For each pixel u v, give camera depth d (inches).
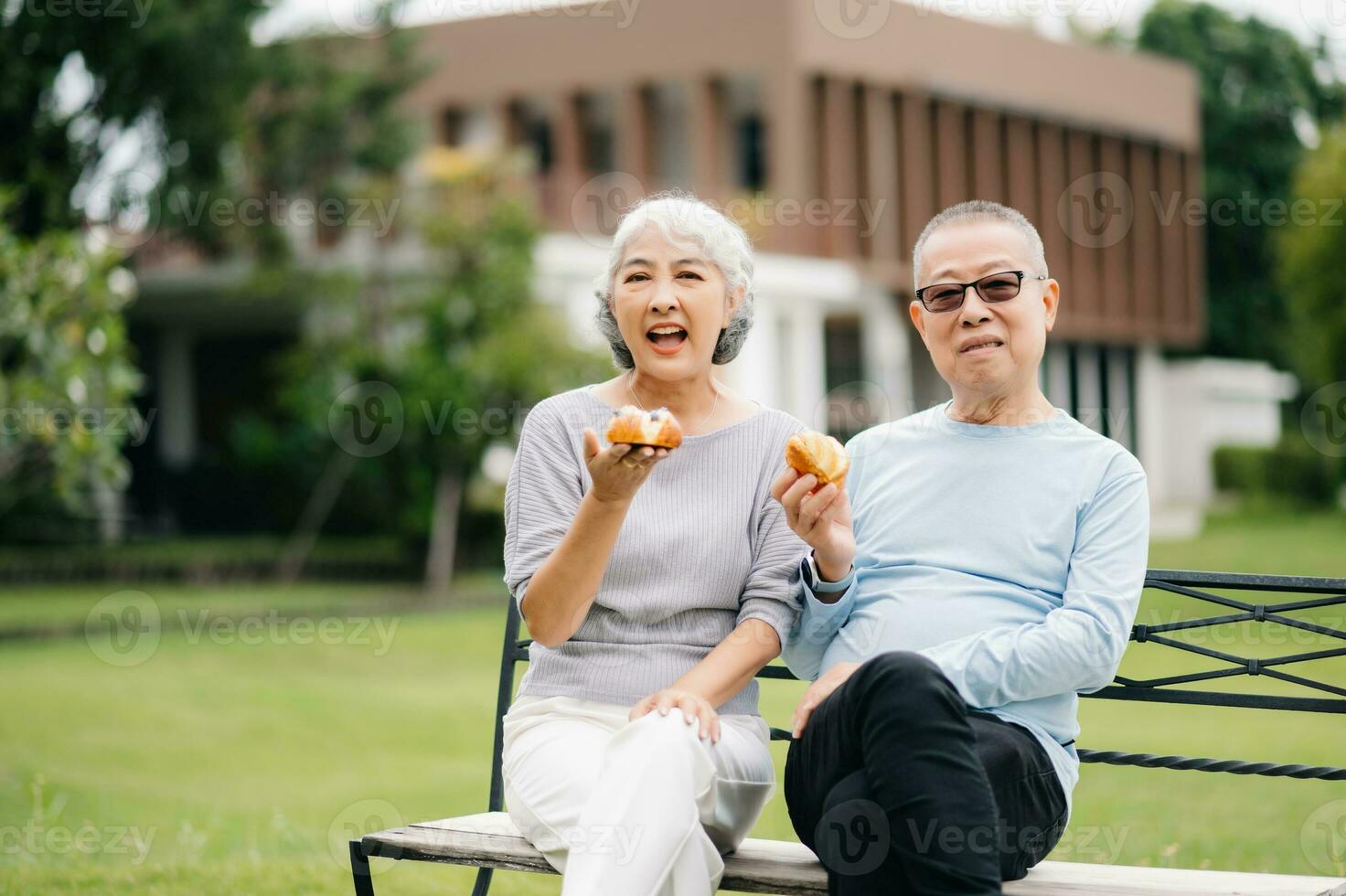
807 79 901.8
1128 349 1183.6
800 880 111.7
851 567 123.2
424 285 695.1
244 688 397.1
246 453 816.3
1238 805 237.6
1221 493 1224.8
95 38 697.0
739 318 132.4
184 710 359.9
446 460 658.8
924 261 126.7
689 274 126.9
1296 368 1369.3
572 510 126.4
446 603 582.6
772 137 903.7
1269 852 196.1
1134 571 117.6
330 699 380.8
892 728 102.7
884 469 129.7
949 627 120.0
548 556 123.4
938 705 102.8
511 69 1003.9
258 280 742.5
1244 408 1290.6
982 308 123.1
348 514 791.1
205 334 984.3
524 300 664.4
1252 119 1397.6
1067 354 1126.4
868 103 941.2
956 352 124.5
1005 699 114.0
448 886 185.2
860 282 932.6
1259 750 295.4
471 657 457.7
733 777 116.3
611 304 132.6
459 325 658.8
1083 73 1098.1
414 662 448.5
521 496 127.8
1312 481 1140.5
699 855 109.5
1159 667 397.1
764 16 901.2
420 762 307.1
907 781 101.3
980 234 124.5
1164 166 1184.2
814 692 115.1
